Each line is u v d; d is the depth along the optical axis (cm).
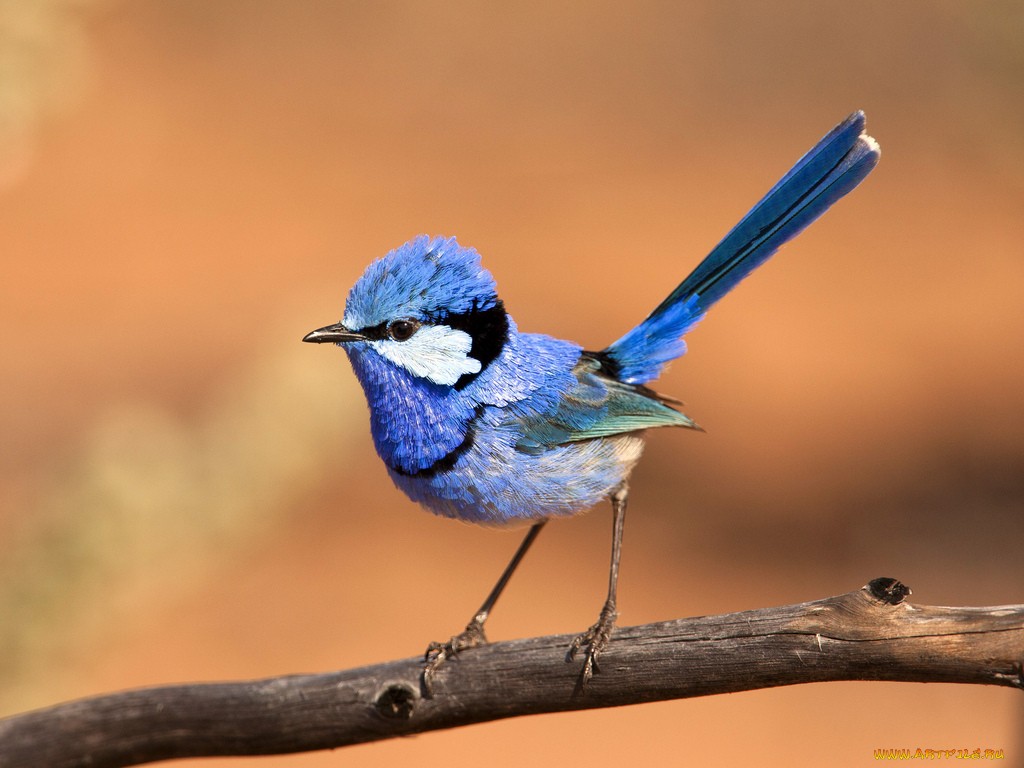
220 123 3152
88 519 848
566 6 3722
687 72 3397
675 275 2353
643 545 1625
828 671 498
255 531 927
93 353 1958
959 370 2036
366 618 1468
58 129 2914
